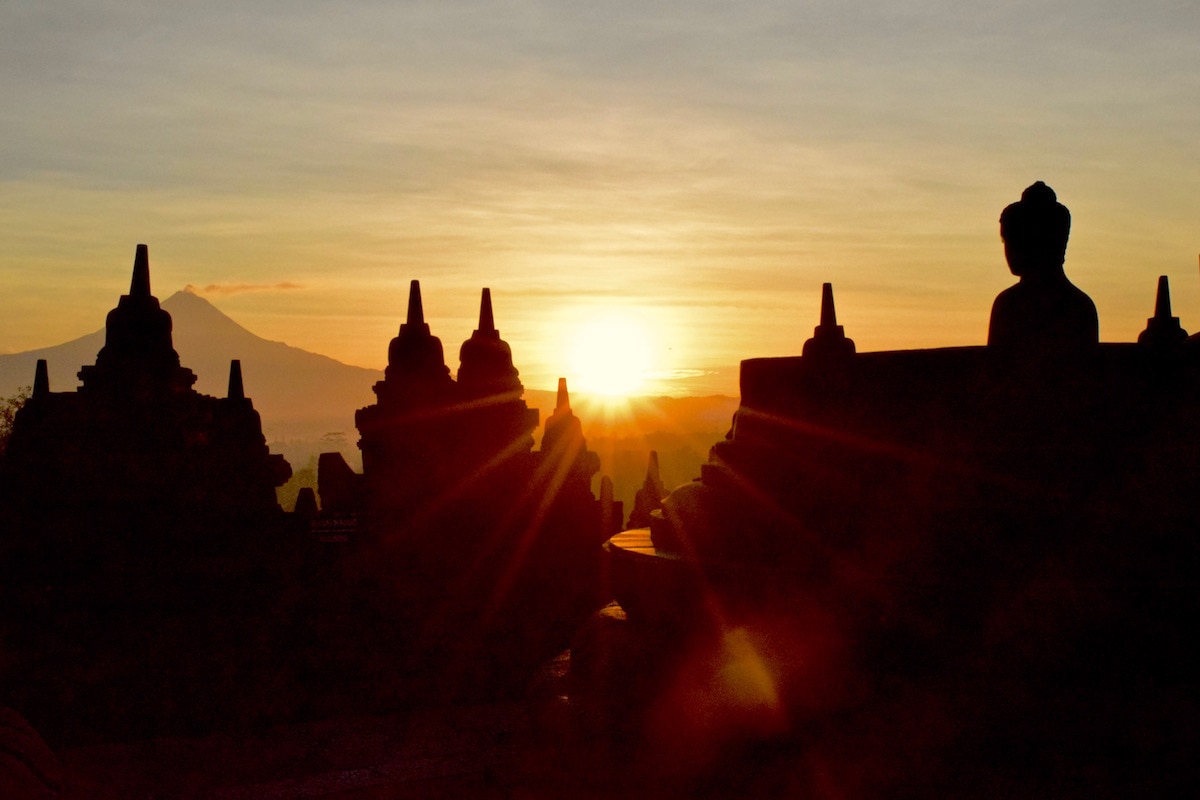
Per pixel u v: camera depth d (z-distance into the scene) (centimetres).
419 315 1700
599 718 1000
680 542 1083
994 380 879
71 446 1415
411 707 1519
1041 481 845
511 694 1594
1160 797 710
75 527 1392
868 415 965
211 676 1406
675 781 916
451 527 1641
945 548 870
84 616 1365
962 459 877
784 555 989
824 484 977
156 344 1479
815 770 850
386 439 1652
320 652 1485
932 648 852
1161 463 818
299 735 1374
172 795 1148
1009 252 917
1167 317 1525
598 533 1759
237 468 1575
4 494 1423
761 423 1061
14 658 1323
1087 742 752
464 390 1692
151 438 1448
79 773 1209
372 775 1201
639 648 1044
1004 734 784
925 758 798
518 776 1055
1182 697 742
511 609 1638
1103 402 853
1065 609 798
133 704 1370
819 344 1198
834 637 907
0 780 777
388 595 1555
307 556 1549
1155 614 792
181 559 1423
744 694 913
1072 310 880
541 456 1773
